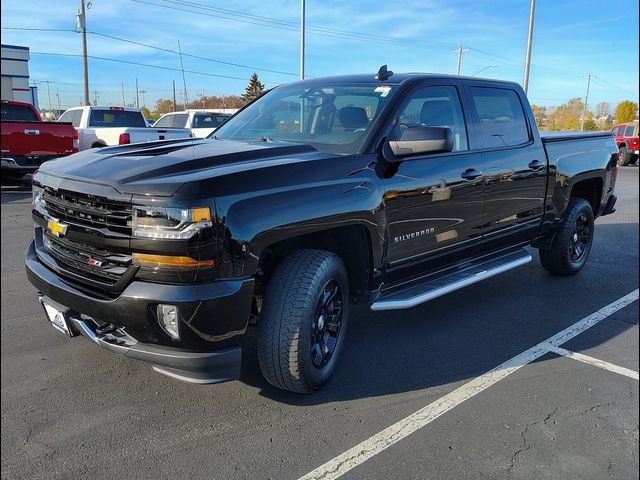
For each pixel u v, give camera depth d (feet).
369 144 11.80
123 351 9.24
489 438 9.75
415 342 13.89
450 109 14.24
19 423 9.74
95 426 9.73
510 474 8.80
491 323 15.37
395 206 12.00
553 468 8.98
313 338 10.58
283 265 10.39
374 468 8.83
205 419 10.07
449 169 13.47
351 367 12.37
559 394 11.42
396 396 11.13
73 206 9.57
